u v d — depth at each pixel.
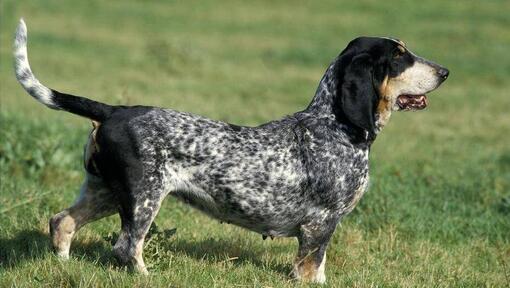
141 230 9.34
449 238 12.94
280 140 9.73
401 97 10.24
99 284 9.09
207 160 9.45
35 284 9.19
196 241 11.66
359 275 10.43
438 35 43.59
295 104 26.91
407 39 42.31
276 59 36.22
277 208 9.70
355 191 9.97
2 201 12.26
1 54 32.34
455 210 14.22
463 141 22.23
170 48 33.19
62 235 9.87
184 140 9.39
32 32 37.75
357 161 9.90
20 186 13.36
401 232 12.84
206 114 23.02
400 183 15.47
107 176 9.34
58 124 17.81
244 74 32.03
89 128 18.08
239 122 22.22
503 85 33.00
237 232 12.33
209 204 9.69
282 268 10.78
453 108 27.73
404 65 10.03
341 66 9.89
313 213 9.89
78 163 15.31
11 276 9.41
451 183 15.98
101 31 40.09
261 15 48.25
